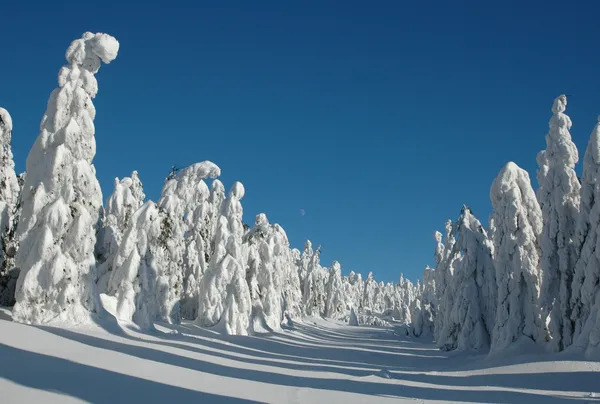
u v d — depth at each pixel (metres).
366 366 24.47
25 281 19.56
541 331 26.48
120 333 21.56
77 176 21.92
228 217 44.84
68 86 22.55
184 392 12.17
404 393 15.20
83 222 21.42
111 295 27.67
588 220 23.78
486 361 25.81
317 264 92.69
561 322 24.61
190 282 42.19
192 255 42.88
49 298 20.08
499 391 16.05
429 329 60.69
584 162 24.23
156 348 19.22
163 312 33.28
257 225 50.28
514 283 27.41
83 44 23.22
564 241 25.08
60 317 20.06
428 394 15.23
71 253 21.22
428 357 31.70
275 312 48.06
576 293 23.44
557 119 26.45
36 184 21.44
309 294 88.75
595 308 21.52
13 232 24.89
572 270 24.73
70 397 10.34
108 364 14.12
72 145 22.05
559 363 20.20
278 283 52.19
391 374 20.28
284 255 65.12
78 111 22.56
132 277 27.80
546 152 26.78
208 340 28.66
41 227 20.75
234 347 27.27
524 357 23.44
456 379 19.83
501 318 27.39
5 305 24.02
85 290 21.53
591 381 17.19
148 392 11.69
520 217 27.94
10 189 25.45
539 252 28.16
